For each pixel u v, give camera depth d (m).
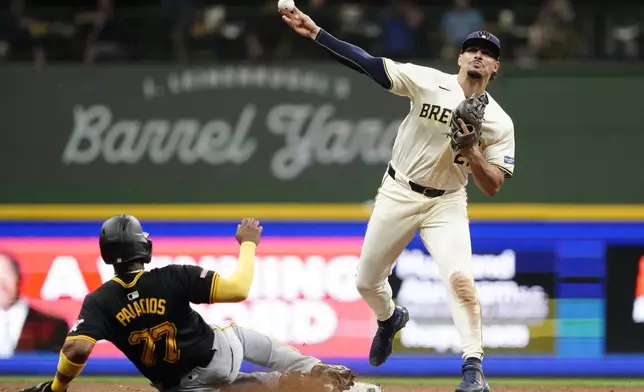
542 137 36.53
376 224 22.50
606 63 36.53
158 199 37.06
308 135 36.84
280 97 36.88
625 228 36.78
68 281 37.16
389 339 24.78
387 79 21.61
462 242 21.86
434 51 41.12
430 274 37.12
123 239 19.94
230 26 41.22
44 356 37.03
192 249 36.97
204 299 19.95
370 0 44.16
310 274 36.97
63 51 41.72
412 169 21.94
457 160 21.61
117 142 37.03
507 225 36.94
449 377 36.72
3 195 37.09
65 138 37.03
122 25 41.62
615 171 36.44
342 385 21.56
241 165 36.94
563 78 36.41
